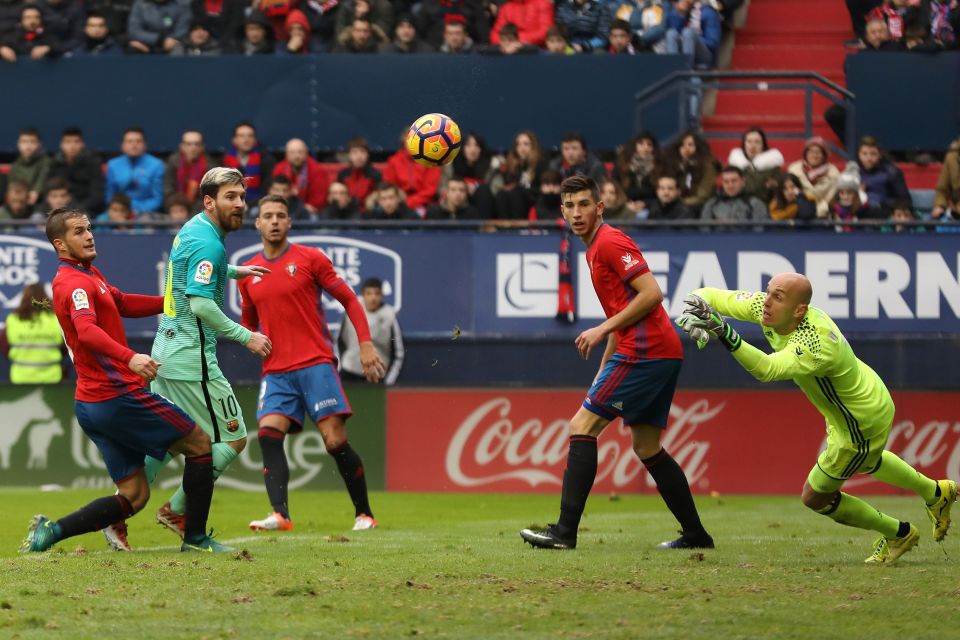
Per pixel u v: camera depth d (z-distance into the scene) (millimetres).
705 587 23328
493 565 26156
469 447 50969
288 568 25531
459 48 61375
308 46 63000
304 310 36594
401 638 18938
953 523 37500
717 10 64875
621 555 28078
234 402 30250
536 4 62656
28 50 62469
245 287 36844
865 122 61906
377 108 61156
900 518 39438
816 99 66312
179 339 29609
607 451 50469
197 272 28469
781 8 69125
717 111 66438
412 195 56312
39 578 24141
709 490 50625
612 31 61781
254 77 61594
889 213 54750
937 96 61688
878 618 20547
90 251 27359
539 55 60969
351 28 62062
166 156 62969
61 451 50875
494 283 51406
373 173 56750
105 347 26094
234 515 41000
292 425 37188
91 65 62219
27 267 51812
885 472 27484
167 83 61938
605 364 30672
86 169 57562
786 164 64188
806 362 25844
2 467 50969
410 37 61594
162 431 27359
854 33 68312
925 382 50500
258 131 61562
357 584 23484
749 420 50625
